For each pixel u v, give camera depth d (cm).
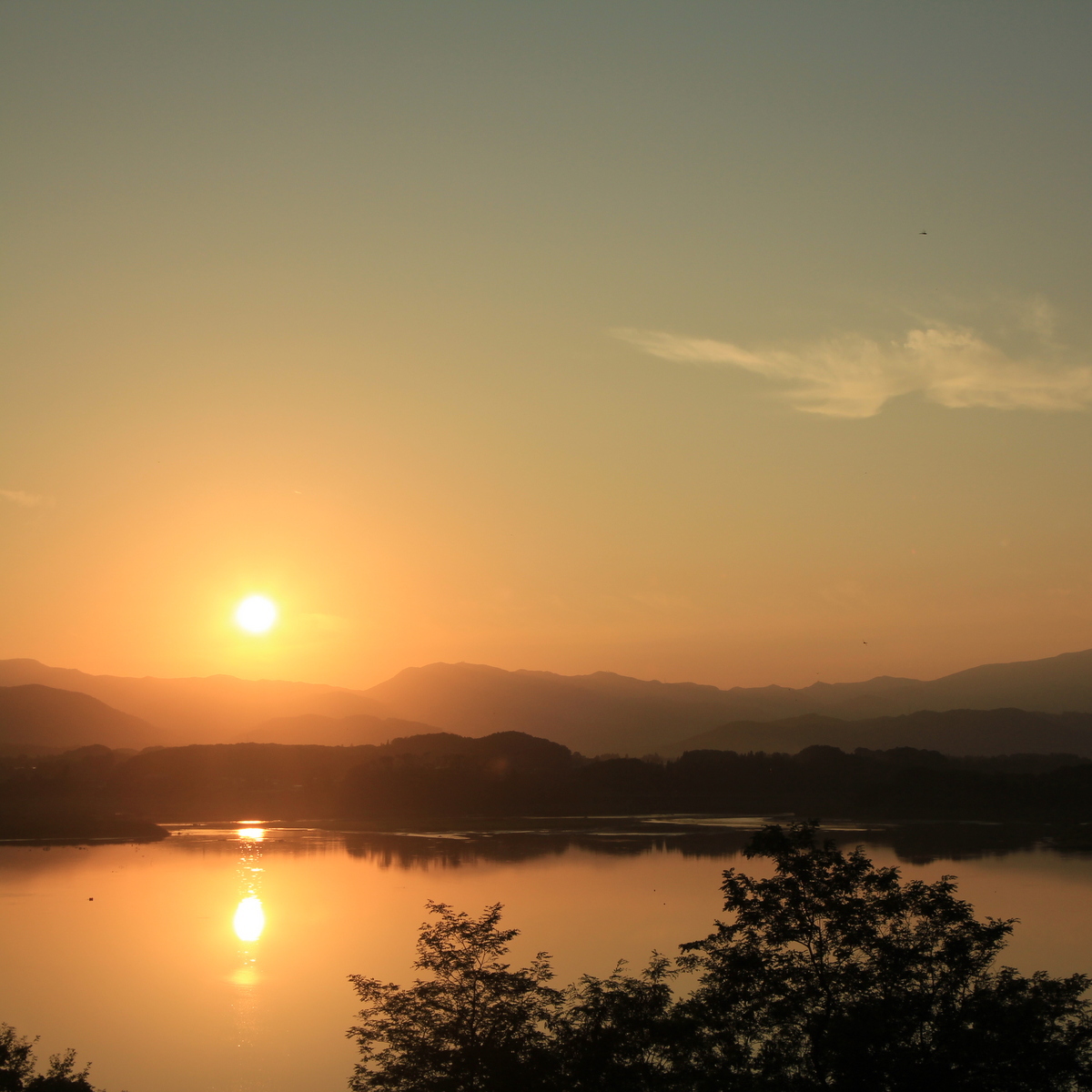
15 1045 3959
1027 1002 2178
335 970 7600
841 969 2338
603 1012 2467
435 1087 2391
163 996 6894
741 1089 2231
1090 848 14962
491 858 14912
